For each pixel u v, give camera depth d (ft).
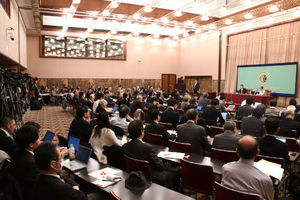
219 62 52.60
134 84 61.31
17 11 32.55
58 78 54.03
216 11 39.65
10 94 23.36
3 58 25.21
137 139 9.33
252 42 45.16
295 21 37.93
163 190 6.94
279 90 40.04
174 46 65.41
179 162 9.74
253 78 44.47
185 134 12.30
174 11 37.96
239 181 6.59
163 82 64.75
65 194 5.50
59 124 28.94
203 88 58.34
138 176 7.15
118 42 59.21
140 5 35.53
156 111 13.82
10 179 6.67
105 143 11.25
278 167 8.36
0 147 10.33
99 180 7.59
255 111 14.62
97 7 36.24
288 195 10.68
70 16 40.32
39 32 48.29
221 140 10.84
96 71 57.26
